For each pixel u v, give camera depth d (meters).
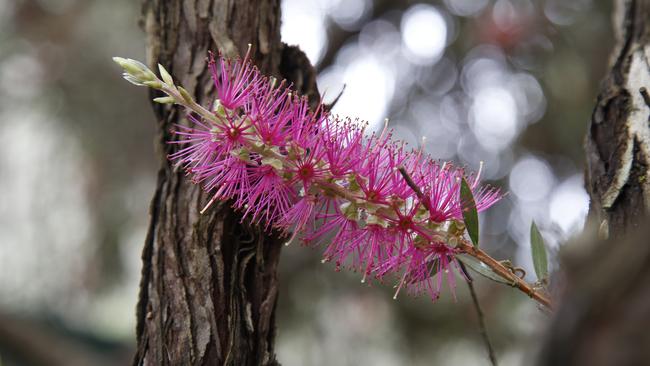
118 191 1.21
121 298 1.42
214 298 0.54
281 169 0.53
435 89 1.03
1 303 1.18
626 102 0.57
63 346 1.17
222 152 0.53
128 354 1.29
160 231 0.55
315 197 0.54
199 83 0.55
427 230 0.53
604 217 0.54
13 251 1.25
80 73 1.18
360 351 1.11
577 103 0.99
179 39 0.56
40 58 1.18
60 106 1.18
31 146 1.22
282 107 0.53
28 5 1.18
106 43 1.19
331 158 0.53
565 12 1.01
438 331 1.06
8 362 1.14
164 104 0.55
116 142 1.19
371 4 1.04
